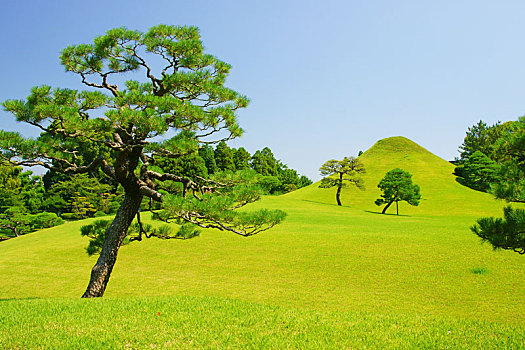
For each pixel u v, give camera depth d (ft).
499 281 52.49
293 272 63.21
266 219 38.24
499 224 28.84
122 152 37.42
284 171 371.97
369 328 25.41
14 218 136.98
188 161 190.70
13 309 28.45
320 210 161.07
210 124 37.58
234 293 54.19
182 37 40.75
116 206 193.98
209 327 24.63
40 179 206.59
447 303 46.70
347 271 61.82
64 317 26.25
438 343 22.58
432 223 110.83
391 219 126.11
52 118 32.81
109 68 40.93
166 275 65.36
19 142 34.45
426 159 304.50
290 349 21.31
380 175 277.23
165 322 25.43
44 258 82.12
